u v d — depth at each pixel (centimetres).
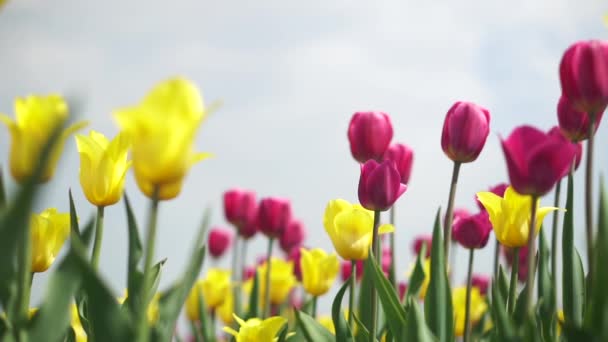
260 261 222
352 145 129
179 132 82
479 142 108
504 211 107
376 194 110
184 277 96
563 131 111
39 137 85
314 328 103
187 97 83
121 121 83
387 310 100
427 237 195
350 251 118
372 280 107
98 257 99
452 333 106
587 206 95
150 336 96
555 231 110
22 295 89
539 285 112
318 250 151
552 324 106
